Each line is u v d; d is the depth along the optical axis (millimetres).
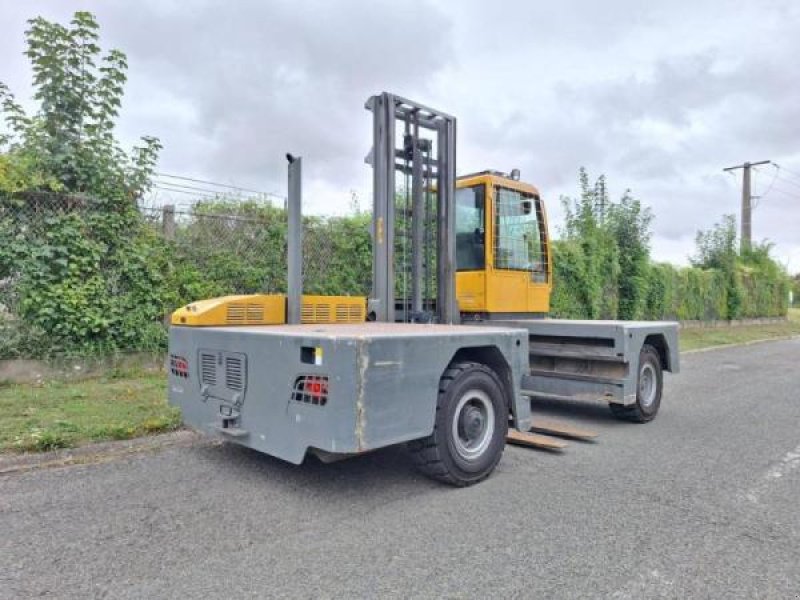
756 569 2875
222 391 4137
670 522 3473
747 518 3551
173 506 3611
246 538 3154
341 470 4422
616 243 15852
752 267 27109
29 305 7035
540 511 3633
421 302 5789
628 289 16500
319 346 3412
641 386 6410
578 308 14242
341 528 3312
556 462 4793
